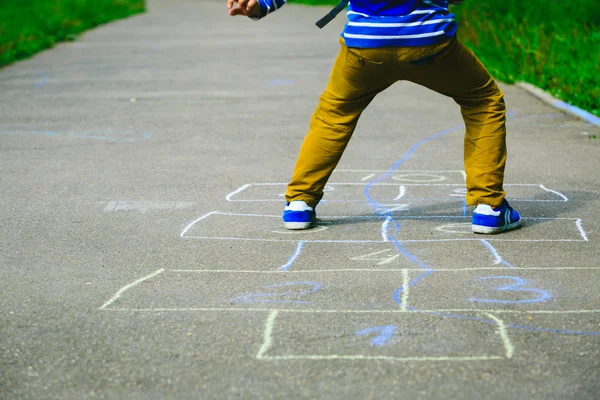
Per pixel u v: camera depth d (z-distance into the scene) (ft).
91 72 45.70
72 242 16.43
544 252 15.29
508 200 19.30
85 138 27.71
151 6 120.78
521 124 29.55
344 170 22.57
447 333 11.69
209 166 23.34
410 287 13.53
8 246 16.24
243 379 10.44
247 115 31.68
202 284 13.87
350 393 10.04
